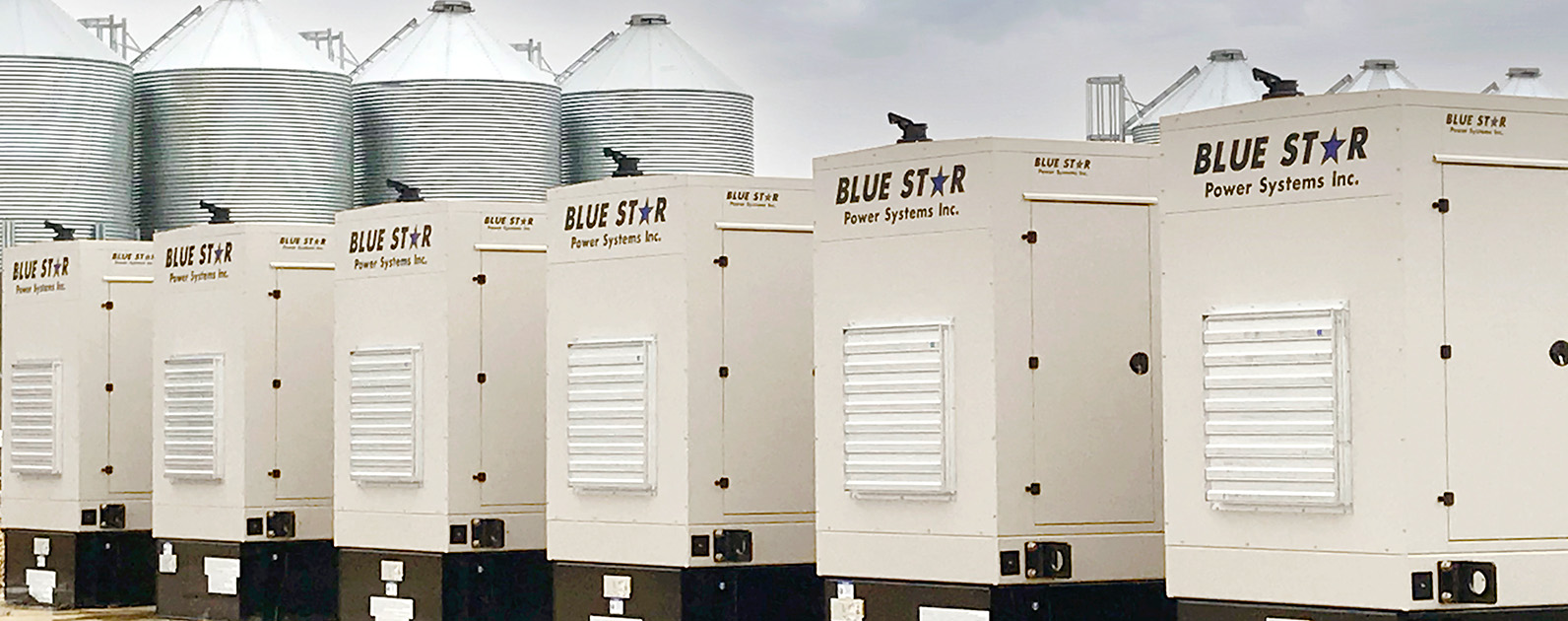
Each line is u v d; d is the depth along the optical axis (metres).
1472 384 13.63
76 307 26.73
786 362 18.80
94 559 26.73
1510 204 13.81
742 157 38.91
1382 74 35.94
